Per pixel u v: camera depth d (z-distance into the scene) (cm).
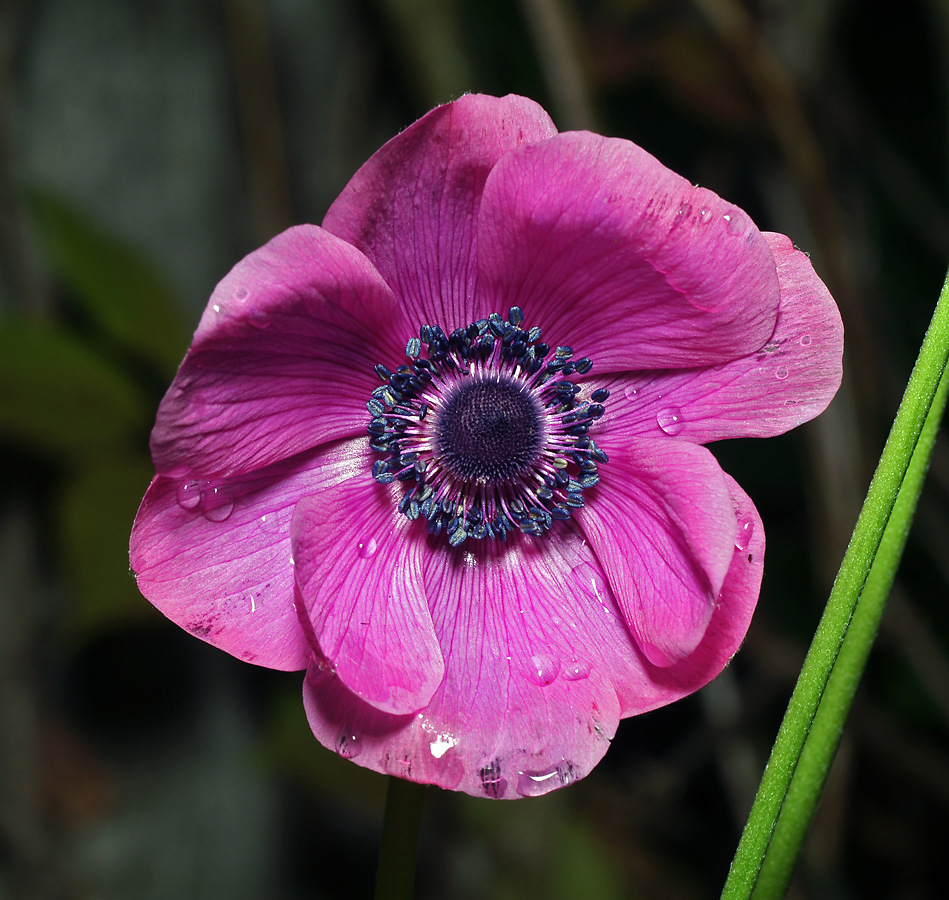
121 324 46
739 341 38
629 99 59
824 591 49
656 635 38
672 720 60
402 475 39
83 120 49
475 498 39
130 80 49
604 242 37
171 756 50
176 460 37
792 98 49
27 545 48
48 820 49
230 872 52
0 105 48
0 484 48
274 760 47
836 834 51
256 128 50
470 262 38
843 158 58
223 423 37
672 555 38
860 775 62
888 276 62
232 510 38
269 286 37
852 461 48
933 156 63
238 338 37
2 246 48
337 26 56
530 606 39
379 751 37
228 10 49
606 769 58
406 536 39
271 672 52
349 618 38
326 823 56
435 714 38
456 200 38
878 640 52
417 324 38
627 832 58
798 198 52
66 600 49
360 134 57
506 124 37
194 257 50
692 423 38
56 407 45
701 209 37
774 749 37
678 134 59
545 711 38
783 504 59
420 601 39
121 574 45
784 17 53
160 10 49
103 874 49
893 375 56
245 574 38
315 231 37
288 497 38
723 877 58
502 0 56
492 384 39
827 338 37
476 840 49
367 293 38
